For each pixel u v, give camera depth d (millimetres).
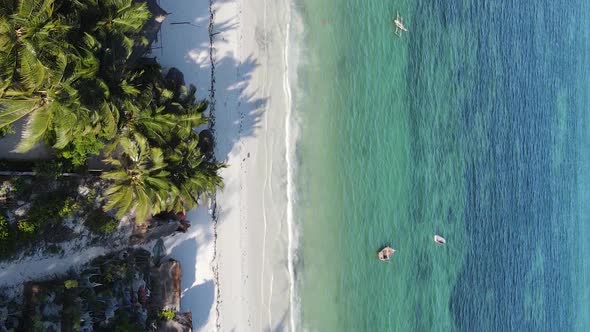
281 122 29438
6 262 21047
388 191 32812
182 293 25938
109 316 22781
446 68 35281
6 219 20656
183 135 22172
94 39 18469
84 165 22297
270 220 28875
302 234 29828
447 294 34656
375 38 32594
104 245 23500
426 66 34531
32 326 20969
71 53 17688
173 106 22078
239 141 28031
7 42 16484
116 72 19766
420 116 34250
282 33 29562
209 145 26594
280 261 29062
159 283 24375
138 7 20031
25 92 17594
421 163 34094
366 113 32219
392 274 32594
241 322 27625
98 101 18906
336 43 31281
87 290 22422
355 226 31547
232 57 27875
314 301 30031
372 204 32188
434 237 34312
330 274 30594
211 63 27203
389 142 33000
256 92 28672
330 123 31016
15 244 20984
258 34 28750
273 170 29094
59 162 21438
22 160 20906
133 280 23938
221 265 27062
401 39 33500
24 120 20578
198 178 22766
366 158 32094
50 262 22109
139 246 24531
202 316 26438
